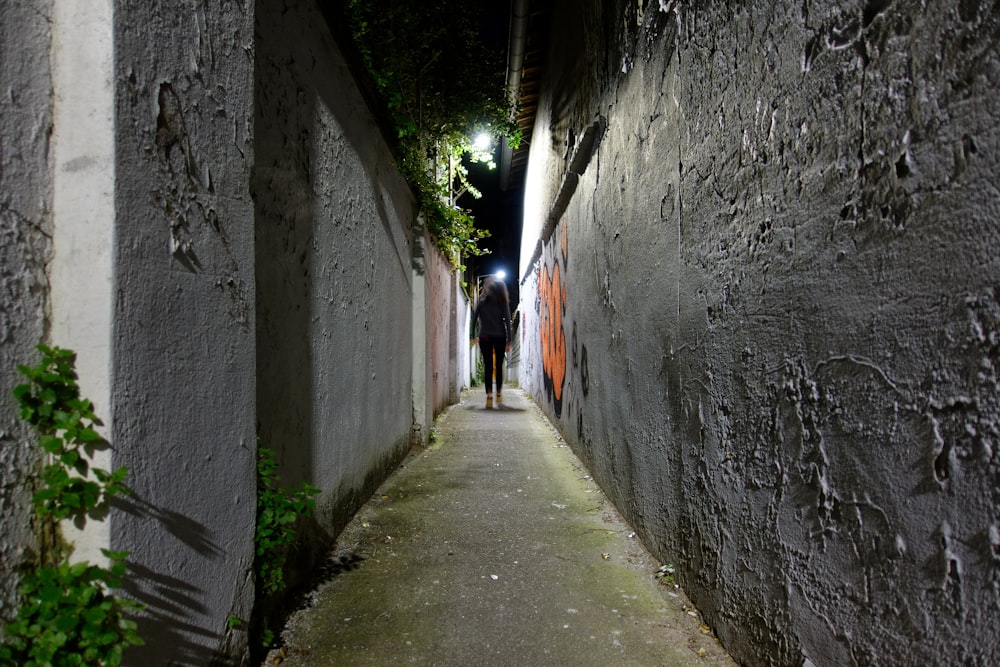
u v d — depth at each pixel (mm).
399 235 4406
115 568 1085
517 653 1886
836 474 1313
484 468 4465
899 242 1111
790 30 1472
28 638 1000
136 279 1186
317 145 2471
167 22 1309
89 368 1109
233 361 1588
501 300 8891
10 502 1020
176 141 1331
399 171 4293
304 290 2318
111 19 1127
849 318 1260
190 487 1376
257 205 1872
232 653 1568
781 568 1540
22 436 1048
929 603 1039
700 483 2098
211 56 1490
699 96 2072
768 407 1606
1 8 1021
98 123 1121
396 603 2225
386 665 1814
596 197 3984
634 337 2973
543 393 7848
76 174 1120
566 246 5621
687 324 2209
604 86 3645
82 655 1040
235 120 1606
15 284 1042
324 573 2477
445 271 8141
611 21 3414
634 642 1953
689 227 2180
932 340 1034
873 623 1185
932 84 1031
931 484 1039
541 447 5387
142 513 1200
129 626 1102
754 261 1681
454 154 7297
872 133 1182
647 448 2750
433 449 5250
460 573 2502
